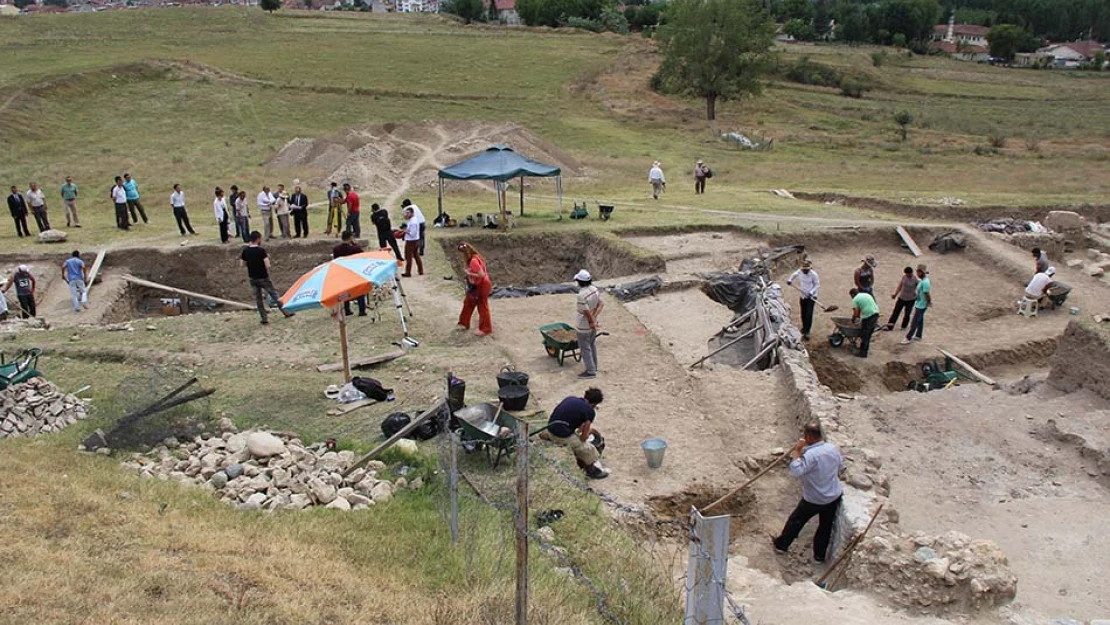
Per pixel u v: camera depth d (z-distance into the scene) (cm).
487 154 2742
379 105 5741
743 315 1906
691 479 1137
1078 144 5347
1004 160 4634
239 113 5350
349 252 1795
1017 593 944
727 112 6456
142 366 1512
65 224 2820
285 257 2503
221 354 1584
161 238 2600
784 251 2556
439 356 1557
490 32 9450
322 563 816
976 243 2686
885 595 909
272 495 996
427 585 804
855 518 1000
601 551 897
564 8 11294
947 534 969
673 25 6153
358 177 3534
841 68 8606
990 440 1330
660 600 793
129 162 4016
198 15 9400
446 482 1011
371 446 1139
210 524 891
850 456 1148
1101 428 1311
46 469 1003
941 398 1489
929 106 7394
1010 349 1981
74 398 1277
